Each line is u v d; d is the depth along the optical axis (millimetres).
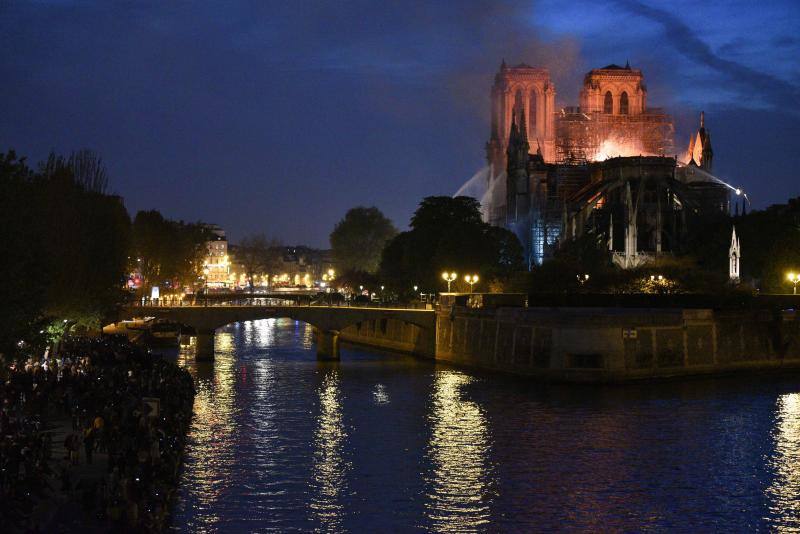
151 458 59406
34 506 50312
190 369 144250
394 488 71500
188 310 155000
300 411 103500
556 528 62531
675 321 132125
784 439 89562
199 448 83750
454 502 68000
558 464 79500
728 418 100188
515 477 75125
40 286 85250
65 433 70375
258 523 62125
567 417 100438
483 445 86375
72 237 116750
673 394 117312
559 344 128500
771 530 62719
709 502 68812
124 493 51250
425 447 85312
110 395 75062
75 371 86438
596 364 127500
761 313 142375
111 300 137375
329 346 159500
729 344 138375
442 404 108875
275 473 75125
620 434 91625
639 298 150875
